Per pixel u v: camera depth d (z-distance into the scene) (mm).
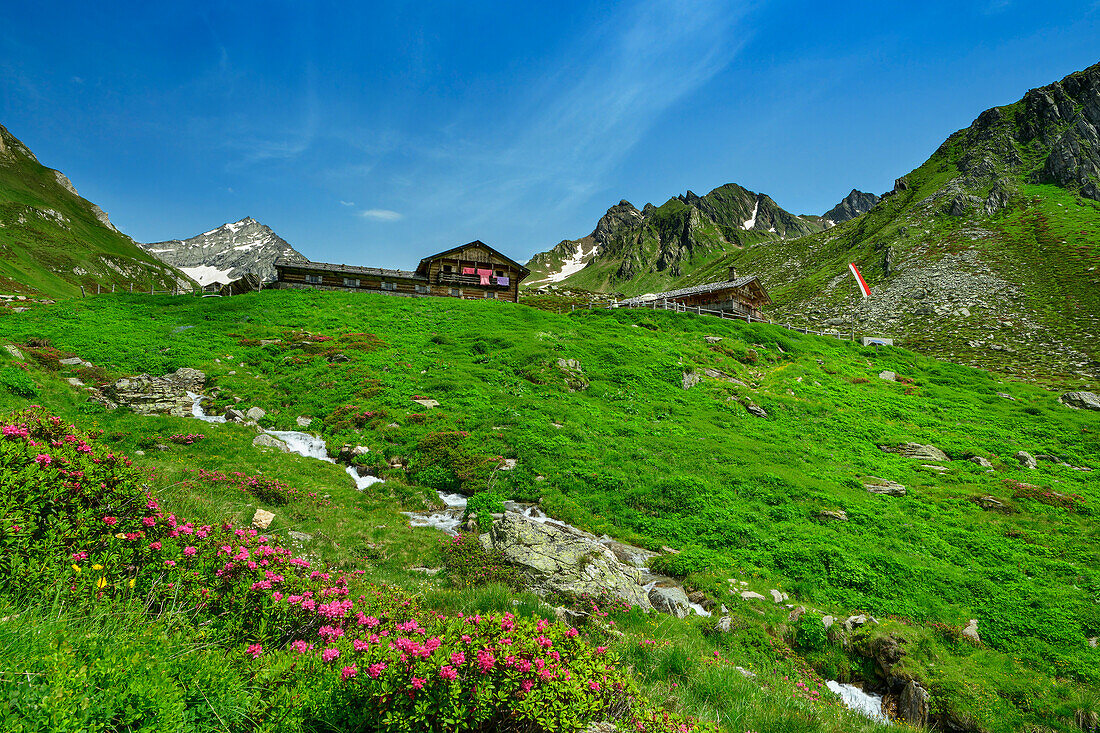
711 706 10469
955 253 144250
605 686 6555
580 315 61906
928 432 39094
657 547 21281
